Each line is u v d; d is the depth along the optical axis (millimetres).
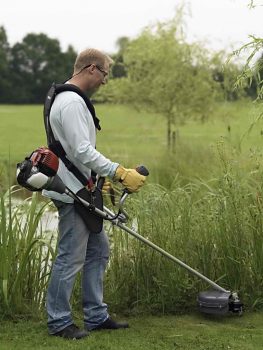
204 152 10586
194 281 4754
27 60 42031
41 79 42062
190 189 5551
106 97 13844
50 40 42250
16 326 4301
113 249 4781
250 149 5406
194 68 13172
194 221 4934
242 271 4812
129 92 13398
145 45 13141
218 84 13250
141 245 4742
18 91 41656
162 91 13141
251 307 4758
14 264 4484
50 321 4109
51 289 4094
